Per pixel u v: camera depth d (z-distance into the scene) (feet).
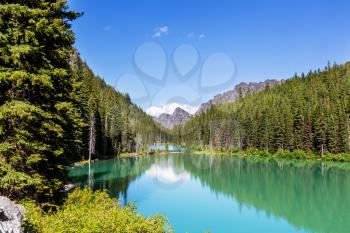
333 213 112.78
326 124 322.34
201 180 188.34
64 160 59.88
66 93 59.06
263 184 173.06
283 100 488.85
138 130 539.70
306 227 95.66
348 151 305.94
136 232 36.45
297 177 196.44
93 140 245.04
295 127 357.41
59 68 55.26
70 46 55.77
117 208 44.39
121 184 151.43
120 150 368.48
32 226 31.22
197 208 115.24
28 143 47.85
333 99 426.92
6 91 47.01
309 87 519.60
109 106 368.89
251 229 92.63
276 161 312.09
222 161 326.85
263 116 413.18
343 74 522.06
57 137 57.82
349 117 354.13
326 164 273.75
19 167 48.98
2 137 47.16
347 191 150.30
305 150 341.00
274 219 103.71
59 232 32.73
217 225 95.14
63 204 53.93
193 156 410.93
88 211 42.86
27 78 46.78
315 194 144.87
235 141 450.71
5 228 26.63
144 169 233.76
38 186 49.16
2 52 44.50
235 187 164.14
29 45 46.70
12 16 46.52
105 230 34.55
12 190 47.93
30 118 46.37
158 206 115.34
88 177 163.02
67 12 54.44
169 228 42.11
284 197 139.23
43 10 48.14
